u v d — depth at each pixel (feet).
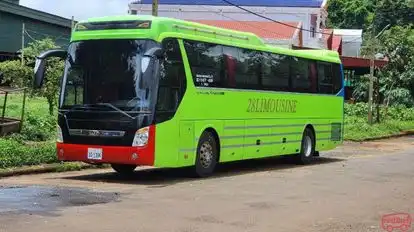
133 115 39.52
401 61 145.38
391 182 43.55
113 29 41.34
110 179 42.75
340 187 40.29
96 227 25.44
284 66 55.06
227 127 47.26
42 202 31.24
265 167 54.85
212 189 38.19
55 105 77.46
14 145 48.03
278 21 157.17
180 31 42.83
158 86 40.09
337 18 248.11
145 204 31.71
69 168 47.42
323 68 62.08
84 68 41.50
